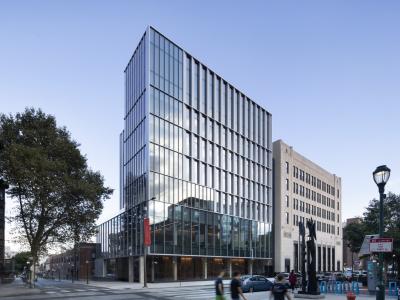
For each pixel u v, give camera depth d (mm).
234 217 75562
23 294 39000
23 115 54562
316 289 29844
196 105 69375
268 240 85562
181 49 67125
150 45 60969
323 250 108500
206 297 32250
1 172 50656
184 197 64250
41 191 51344
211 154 71625
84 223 56688
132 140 67438
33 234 56250
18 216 55812
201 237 66875
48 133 53781
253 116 85375
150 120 59500
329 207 115875
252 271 81438
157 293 37594
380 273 15398
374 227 54969
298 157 99375
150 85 60219
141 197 60688
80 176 55875
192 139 67312
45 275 153500
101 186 57000
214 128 72812
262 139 87562
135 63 67375
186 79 67750
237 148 78875
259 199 84250
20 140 53188
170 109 63562
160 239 58969
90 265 107312
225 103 76812
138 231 61406
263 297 31094
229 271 74750
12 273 86062
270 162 89500
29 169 50031
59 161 52625
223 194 73500
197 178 67750
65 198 53656
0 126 53406
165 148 61688
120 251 72375
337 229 120438
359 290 37938
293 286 35344
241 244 76688
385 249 15109
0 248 69125
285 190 91875
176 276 63156
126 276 72125
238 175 78250
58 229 57250
